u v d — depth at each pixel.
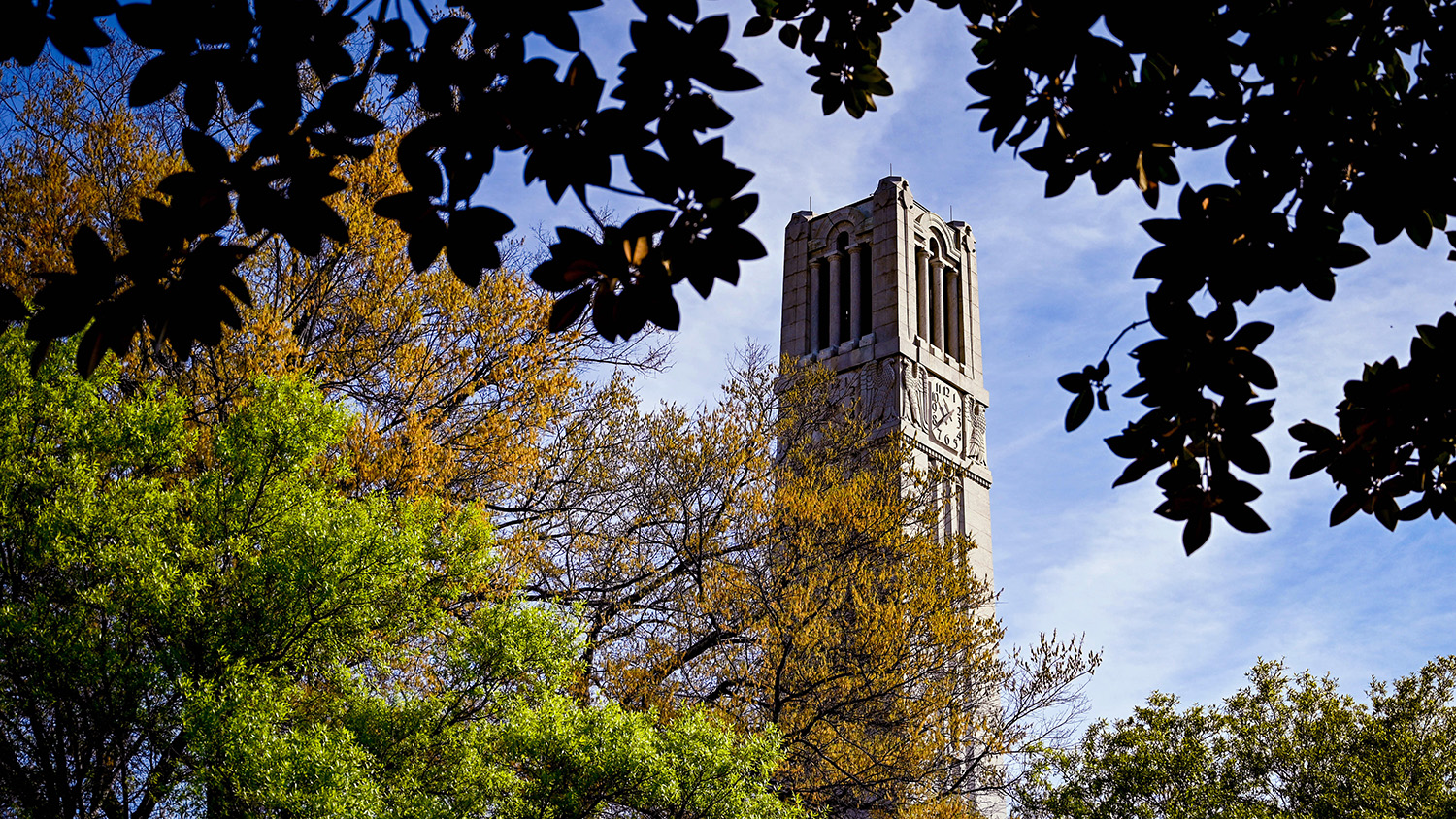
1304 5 4.21
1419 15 4.60
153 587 10.04
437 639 13.60
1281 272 4.52
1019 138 4.73
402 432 14.79
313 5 3.41
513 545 15.30
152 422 11.00
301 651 10.86
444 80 3.41
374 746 10.73
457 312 16.08
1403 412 4.96
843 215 48.22
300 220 3.64
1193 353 4.56
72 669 9.98
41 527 10.09
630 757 10.95
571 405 17.89
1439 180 4.44
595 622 18.09
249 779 9.37
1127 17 4.15
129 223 3.58
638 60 3.40
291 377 11.65
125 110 15.42
